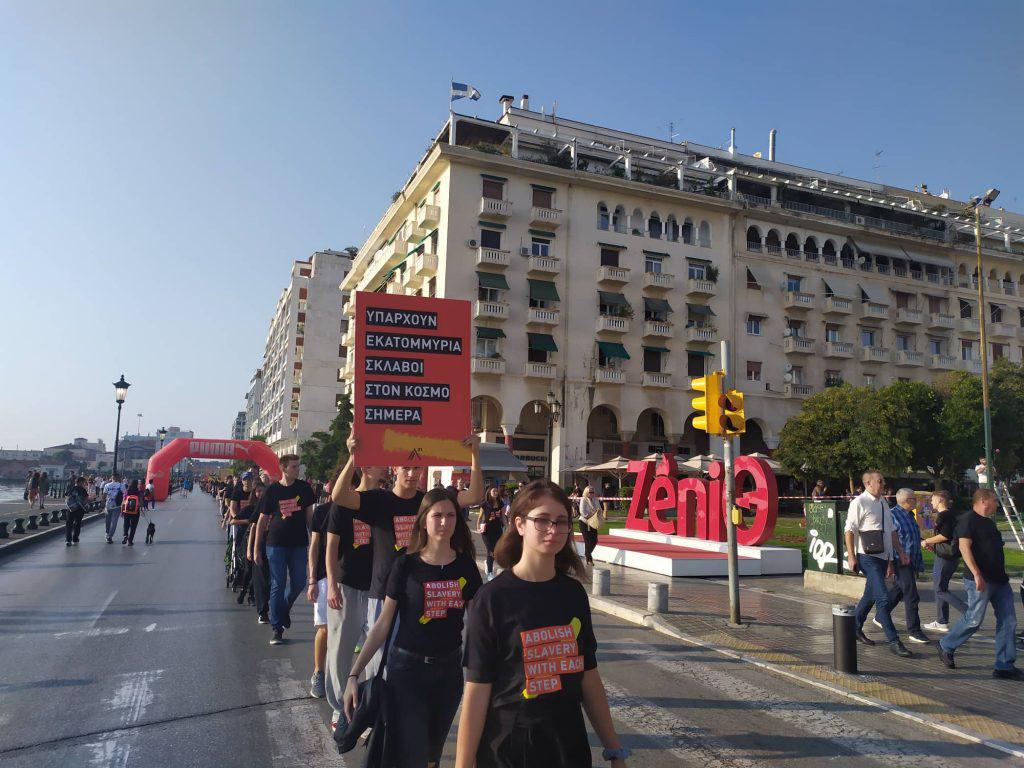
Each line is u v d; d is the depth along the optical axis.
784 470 38.59
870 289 45.81
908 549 7.80
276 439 83.44
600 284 39.28
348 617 4.66
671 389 40.03
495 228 37.12
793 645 7.39
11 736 4.59
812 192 46.22
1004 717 5.18
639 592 10.88
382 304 5.05
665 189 40.47
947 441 37.00
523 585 2.54
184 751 4.36
